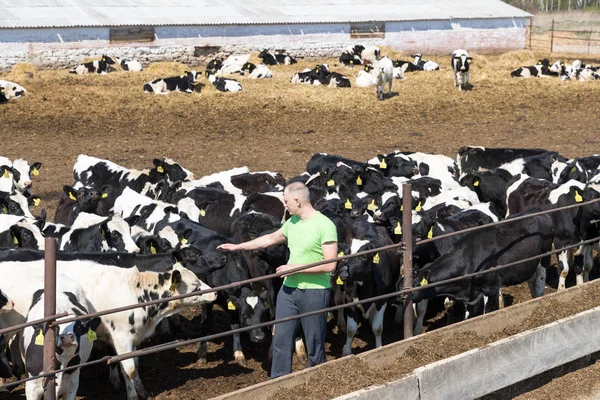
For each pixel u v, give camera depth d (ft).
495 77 109.29
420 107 86.89
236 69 111.75
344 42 146.30
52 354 20.31
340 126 77.05
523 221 32.53
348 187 41.55
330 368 23.25
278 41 139.33
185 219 33.42
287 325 24.11
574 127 76.64
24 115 77.61
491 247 31.04
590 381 26.73
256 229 31.24
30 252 27.27
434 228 32.86
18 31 115.14
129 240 31.04
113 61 111.86
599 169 43.27
